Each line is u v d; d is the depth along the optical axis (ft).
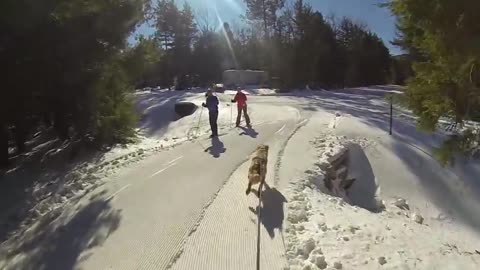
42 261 21.67
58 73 41.14
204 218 25.35
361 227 25.13
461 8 13.53
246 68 244.42
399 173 42.88
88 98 44.57
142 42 52.70
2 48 37.40
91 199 30.71
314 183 33.86
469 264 22.45
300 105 87.25
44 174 39.99
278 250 21.03
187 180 33.47
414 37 17.42
